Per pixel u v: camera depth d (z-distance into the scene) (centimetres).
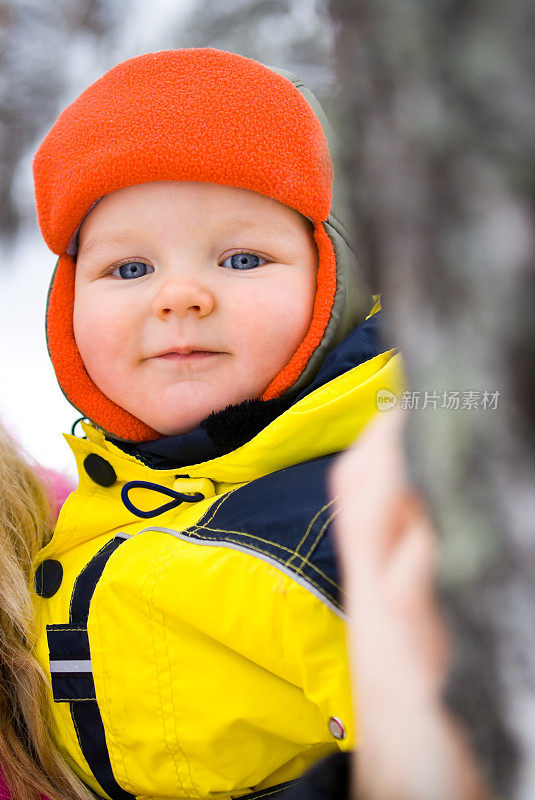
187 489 107
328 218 110
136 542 103
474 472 20
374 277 21
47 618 110
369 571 31
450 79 18
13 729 106
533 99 17
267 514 92
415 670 26
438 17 18
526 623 20
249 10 219
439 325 19
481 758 22
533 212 18
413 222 19
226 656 94
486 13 18
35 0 307
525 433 19
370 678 30
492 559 20
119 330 108
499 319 18
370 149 19
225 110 105
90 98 112
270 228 107
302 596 83
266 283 106
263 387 108
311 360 109
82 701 104
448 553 21
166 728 95
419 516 23
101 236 110
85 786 106
